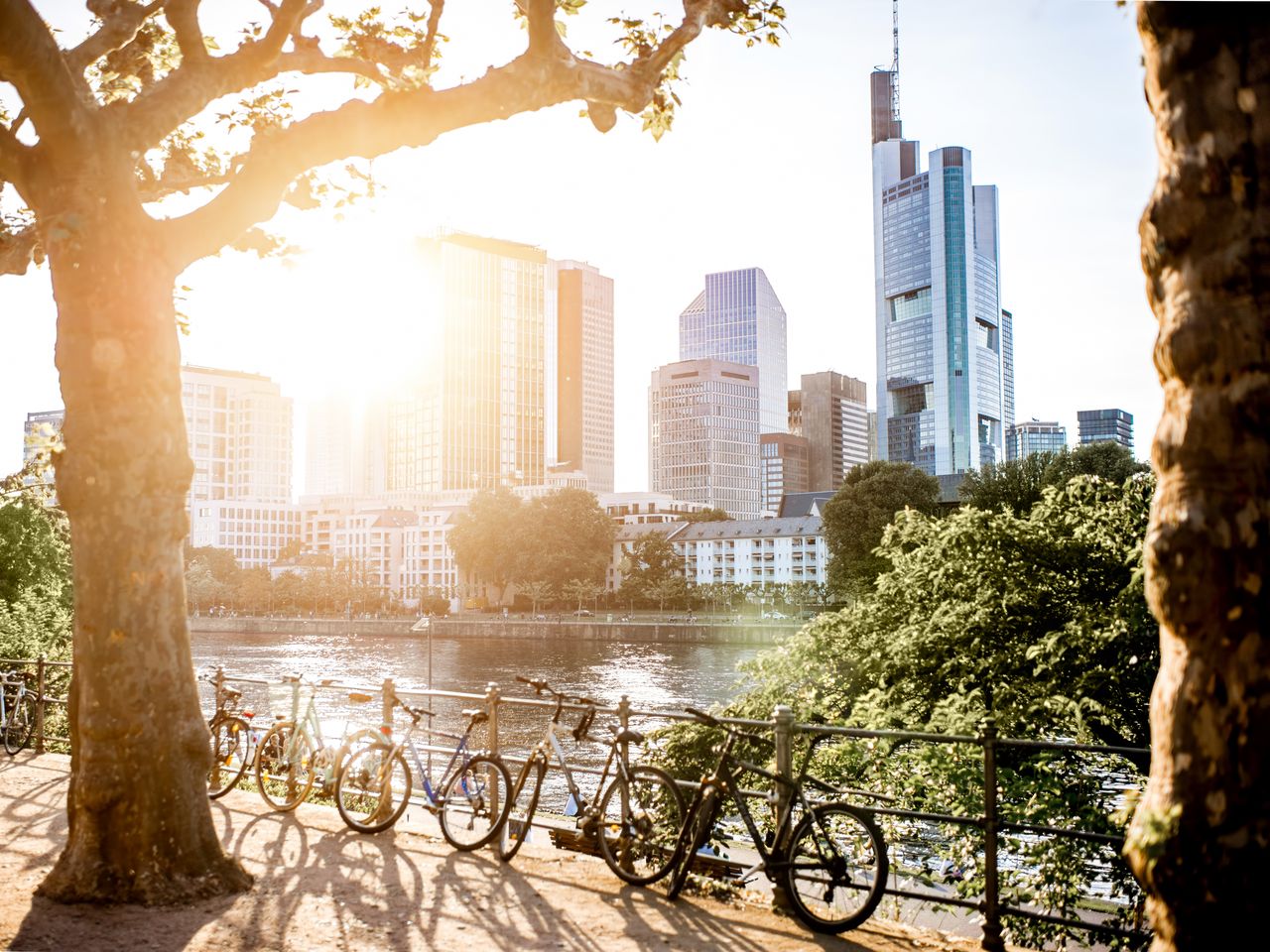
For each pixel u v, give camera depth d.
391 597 194.75
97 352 6.64
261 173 7.31
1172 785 3.13
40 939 5.99
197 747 7.02
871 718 12.49
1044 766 10.55
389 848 8.26
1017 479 52.72
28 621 26.06
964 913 13.27
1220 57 3.17
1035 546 13.41
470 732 8.61
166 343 6.97
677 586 148.25
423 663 93.38
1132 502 13.56
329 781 9.27
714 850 9.73
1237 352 3.07
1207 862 3.01
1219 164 3.14
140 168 10.23
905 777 11.80
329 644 126.44
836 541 74.75
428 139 7.54
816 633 15.67
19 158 6.68
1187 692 3.12
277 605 186.12
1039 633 12.93
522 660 94.62
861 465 77.44
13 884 7.14
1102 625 12.01
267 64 7.56
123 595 6.71
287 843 8.39
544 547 156.00
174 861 6.79
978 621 12.86
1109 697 11.79
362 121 7.32
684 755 13.49
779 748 6.86
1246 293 3.09
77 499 6.66
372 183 9.86
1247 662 3.02
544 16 7.54
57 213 6.66
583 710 7.90
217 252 7.52
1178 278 3.25
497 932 6.29
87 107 6.63
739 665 16.14
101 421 6.66
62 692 23.52
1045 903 10.44
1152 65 3.37
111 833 6.69
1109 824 10.17
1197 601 3.10
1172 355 3.21
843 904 6.68
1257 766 2.98
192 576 187.25
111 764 6.67
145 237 6.88
